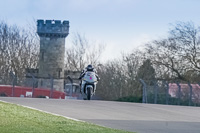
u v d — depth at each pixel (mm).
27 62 198375
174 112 40469
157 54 116750
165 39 116250
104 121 30016
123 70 154250
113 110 38406
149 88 74875
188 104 72500
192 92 72812
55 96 98062
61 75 188875
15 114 27734
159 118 34406
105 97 160000
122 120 31312
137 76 143250
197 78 109938
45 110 34344
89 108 38594
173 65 113000
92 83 51469
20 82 101312
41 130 22500
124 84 152125
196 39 112875
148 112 38812
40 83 186875
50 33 188125
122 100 83250
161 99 73375
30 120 25766
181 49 113625
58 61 188750
